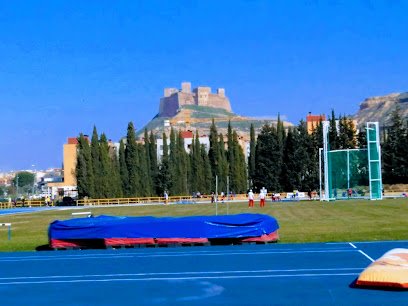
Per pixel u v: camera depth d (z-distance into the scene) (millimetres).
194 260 24828
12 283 20734
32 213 73438
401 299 16031
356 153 84875
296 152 120375
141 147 119875
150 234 29625
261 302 16625
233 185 130750
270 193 113062
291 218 45562
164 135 124812
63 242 29812
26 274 22578
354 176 85375
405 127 120625
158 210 70688
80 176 112312
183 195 122250
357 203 70688
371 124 80312
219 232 29609
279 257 24812
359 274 20031
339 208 59531
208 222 29672
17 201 107688
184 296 17797
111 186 113562
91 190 111812
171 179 120812
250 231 29562
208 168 128500
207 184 128125
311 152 121250
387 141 122188
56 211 78188
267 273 21125
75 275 22031
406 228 34344
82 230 29719
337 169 85625
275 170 123688
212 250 27641
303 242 29578
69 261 25672
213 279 20344
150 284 19797
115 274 21953
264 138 125250
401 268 17469
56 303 17375
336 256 24562
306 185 119875
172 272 22016
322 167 118250
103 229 29703
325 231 33844
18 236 36781
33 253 28672
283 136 125500
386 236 30781
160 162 133375
